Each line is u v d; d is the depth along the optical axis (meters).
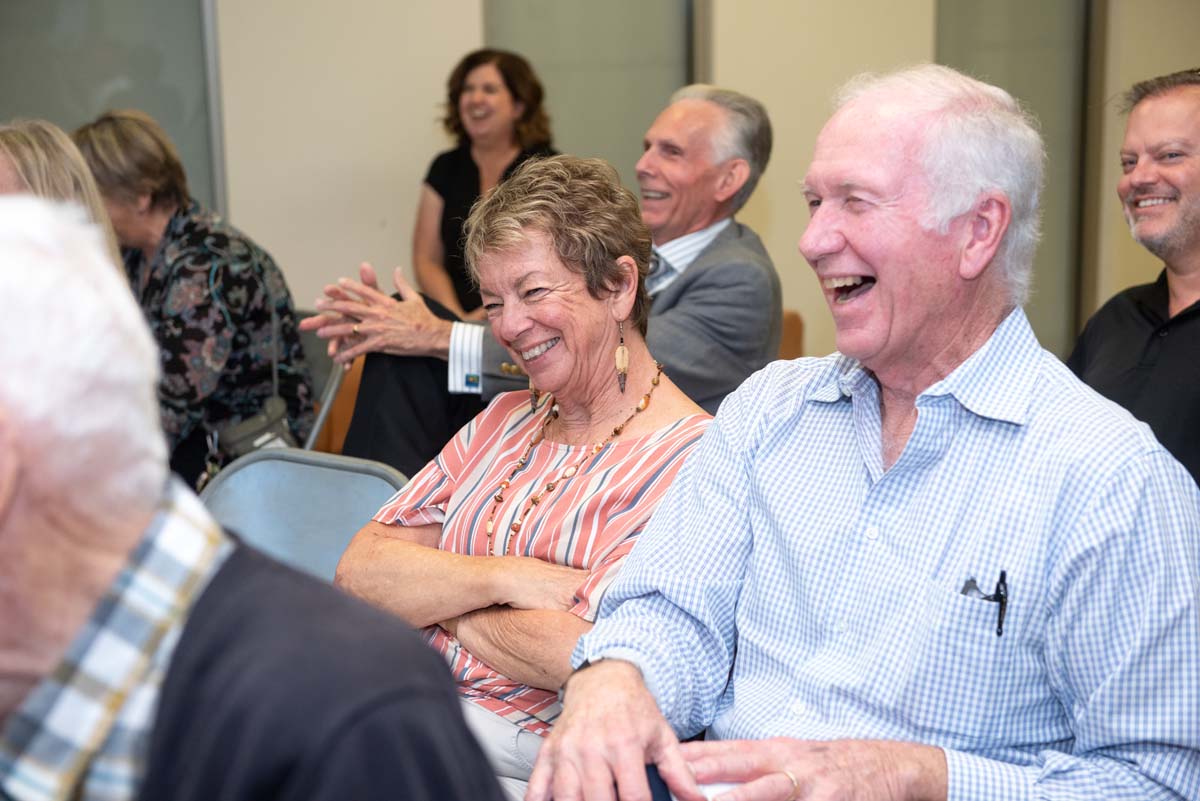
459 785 0.78
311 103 4.90
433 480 2.01
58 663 0.78
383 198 5.03
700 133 2.95
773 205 5.45
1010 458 1.36
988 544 1.34
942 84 1.39
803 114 5.42
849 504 1.46
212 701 0.77
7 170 2.16
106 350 0.77
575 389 1.86
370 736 0.75
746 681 1.51
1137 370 2.49
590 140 5.29
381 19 4.91
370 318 2.40
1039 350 1.41
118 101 4.79
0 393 0.74
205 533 0.83
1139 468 1.29
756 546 1.53
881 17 5.44
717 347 2.72
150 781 0.77
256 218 4.93
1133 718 1.27
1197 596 1.26
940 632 1.34
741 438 1.59
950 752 1.30
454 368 2.38
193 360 2.86
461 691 1.81
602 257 1.81
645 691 1.39
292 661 0.77
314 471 2.19
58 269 0.78
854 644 1.41
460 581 1.76
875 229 1.36
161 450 0.82
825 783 1.26
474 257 1.87
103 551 0.79
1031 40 5.64
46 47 4.70
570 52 5.20
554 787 1.32
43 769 0.77
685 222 3.00
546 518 1.82
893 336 1.39
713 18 5.23
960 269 1.37
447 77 5.01
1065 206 5.80
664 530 1.60
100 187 2.88
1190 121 2.43
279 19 4.82
